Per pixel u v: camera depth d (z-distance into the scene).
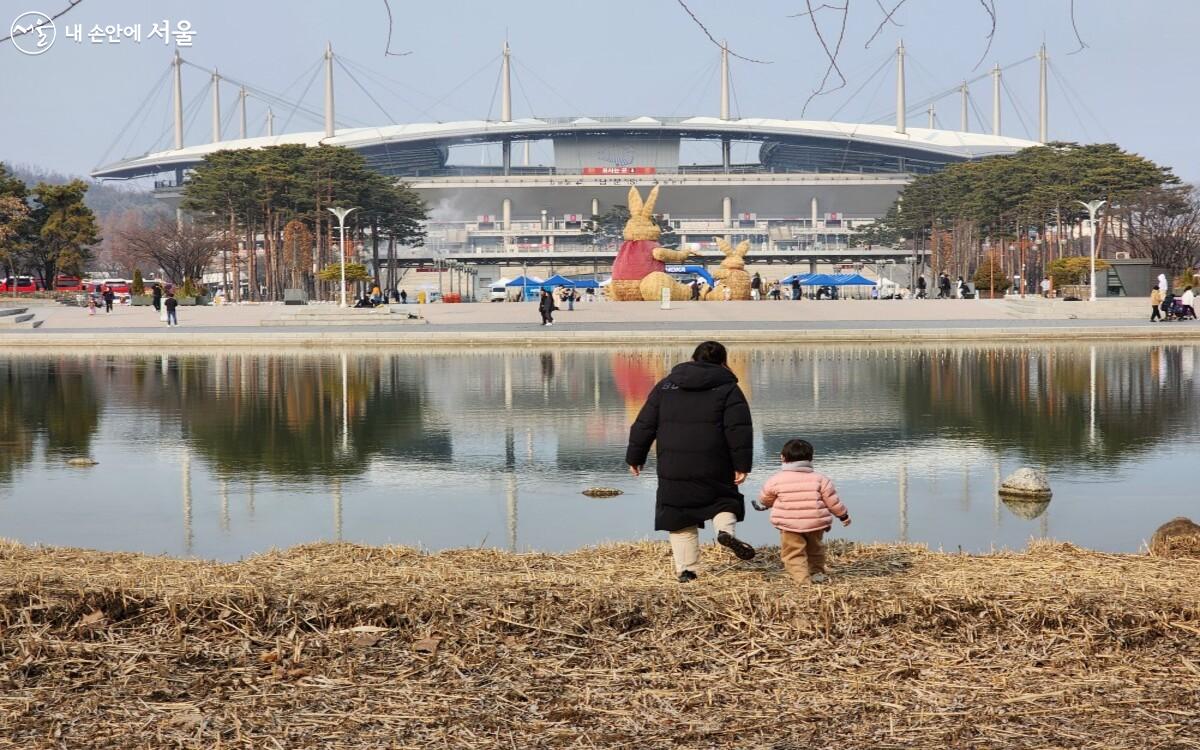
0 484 15.68
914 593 7.87
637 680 6.58
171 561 9.67
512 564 9.56
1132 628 7.33
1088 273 86.88
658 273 83.94
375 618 7.59
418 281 182.25
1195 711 6.08
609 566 9.43
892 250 179.38
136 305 87.19
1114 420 21.84
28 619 7.48
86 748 5.68
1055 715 6.04
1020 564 9.12
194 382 31.33
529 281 122.50
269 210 118.38
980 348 43.72
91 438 20.28
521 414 23.34
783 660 6.90
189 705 6.22
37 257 117.69
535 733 5.85
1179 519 10.50
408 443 19.42
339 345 47.88
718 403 8.50
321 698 6.33
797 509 8.35
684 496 8.48
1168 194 100.75
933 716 6.03
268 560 9.69
